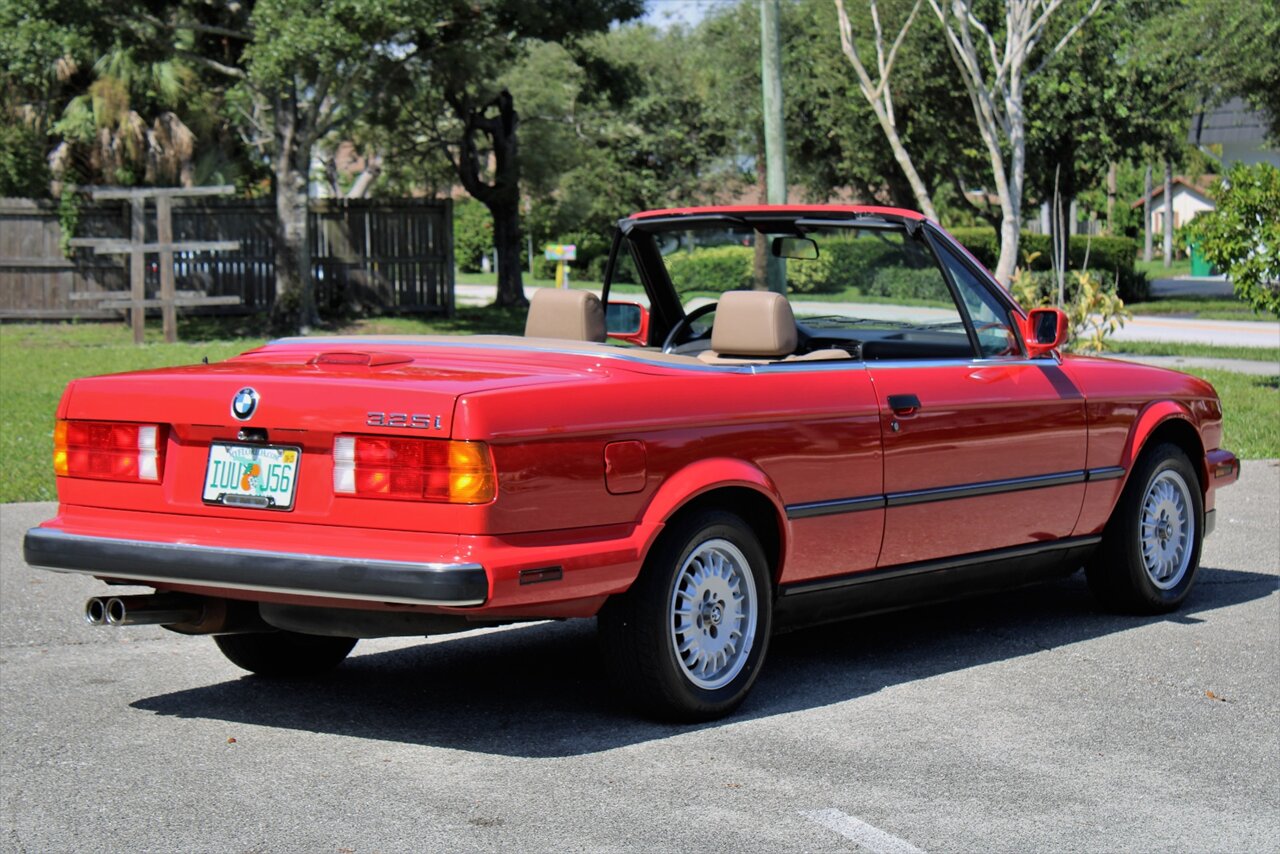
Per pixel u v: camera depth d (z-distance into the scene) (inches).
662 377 199.9
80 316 1087.0
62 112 1152.2
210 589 193.5
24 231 1069.8
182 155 1124.5
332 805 171.9
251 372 197.2
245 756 190.5
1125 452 268.1
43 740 197.6
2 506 379.9
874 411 223.5
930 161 1333.7
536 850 158.1
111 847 158.9
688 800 173.6
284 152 1011.9
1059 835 164.1
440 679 230.7
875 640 259.3
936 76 1244.5
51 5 856.9
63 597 288.2
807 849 158.9
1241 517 384.5
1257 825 168.2
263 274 1126.4
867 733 201.5
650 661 197.3
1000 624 272.2
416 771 184.2
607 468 189.0
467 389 180.5
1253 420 558.3
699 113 2039.9
